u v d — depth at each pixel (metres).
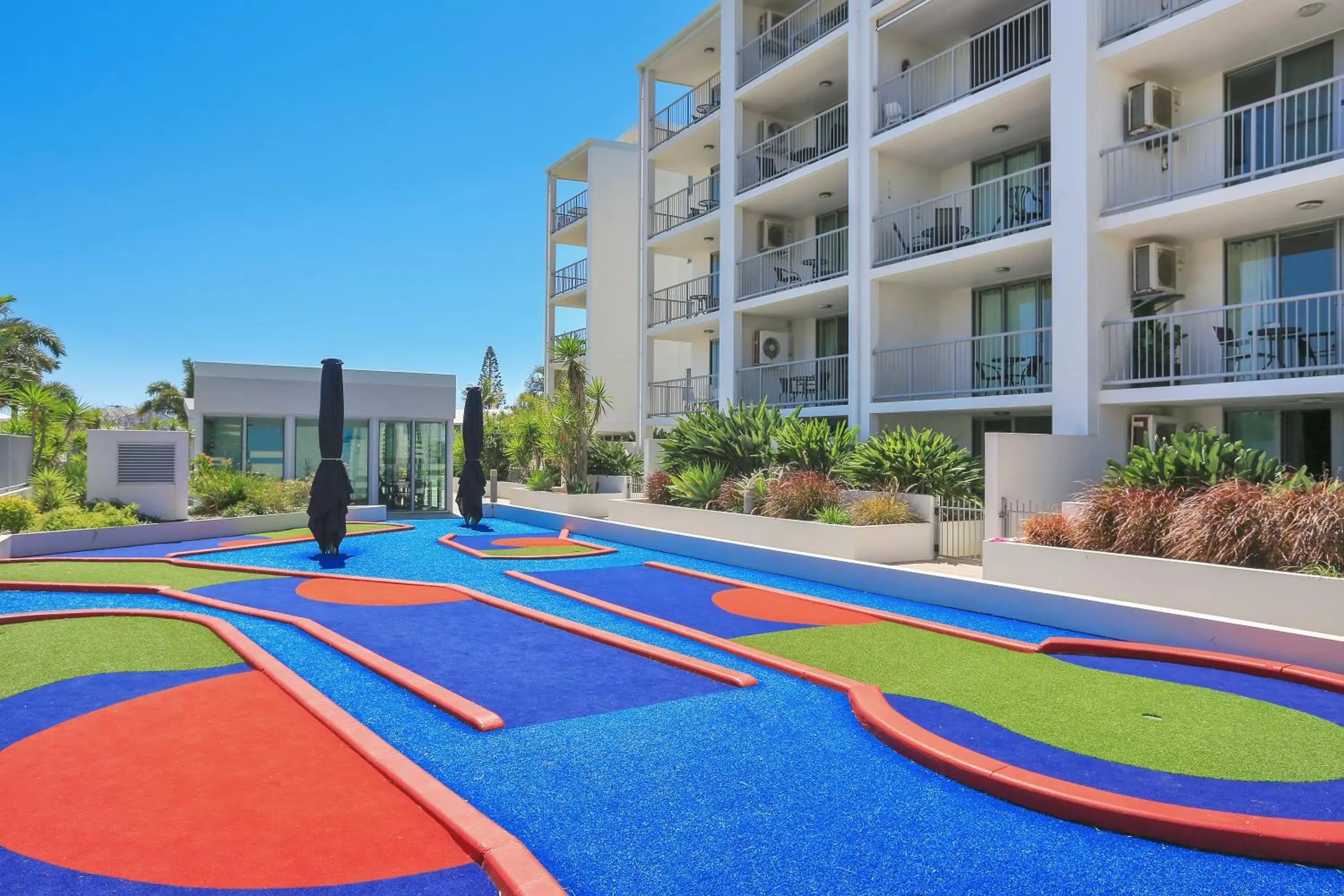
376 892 3.83
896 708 6.59
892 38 18.89
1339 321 12.08
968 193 19.22
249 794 4.89
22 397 22.88
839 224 23.08
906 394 17.89
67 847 4.20
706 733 6.07
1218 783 5.09
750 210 23.25
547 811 4.76
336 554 15.76
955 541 14.00
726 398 22.94
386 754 5.41
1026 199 17.81
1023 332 15.45
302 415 22.91
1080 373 14.38
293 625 9.52
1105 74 14.46
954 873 4.11
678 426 20.83
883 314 18.81
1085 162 14.30
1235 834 4.36
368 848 4.25
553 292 33.59
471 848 4.21
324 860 4.12
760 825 4.61
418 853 4.21
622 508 20.23
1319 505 8.96
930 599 11.29
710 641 8.80
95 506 17.31
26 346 36.91
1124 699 6.86
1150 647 8.30
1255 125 13.35
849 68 19.31
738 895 3.88
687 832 4.51
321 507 15.59
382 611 10.50
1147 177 14.75
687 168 28.16
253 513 19.81
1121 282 14.66
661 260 31.39
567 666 7.96
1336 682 7.10
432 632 9.37
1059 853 4.34
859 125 19.03
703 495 18.12
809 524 14.25
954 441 19.05
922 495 14.65
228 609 10.26
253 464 22.44
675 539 16.16
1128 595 9.76
